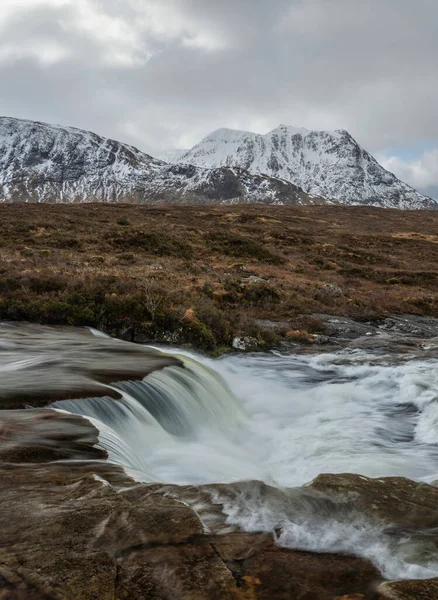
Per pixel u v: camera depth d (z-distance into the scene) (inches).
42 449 232.4
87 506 167.2
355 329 858.8
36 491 181.3
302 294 1072.8
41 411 294.8
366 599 121.3
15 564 132.6
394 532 159.6
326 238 2304.4
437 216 3988.7
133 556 138.0
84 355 480.4
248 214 2864.2
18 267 933.2
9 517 159.2
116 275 908.6
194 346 672.4
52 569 130.5
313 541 151.6
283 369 598.9
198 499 178.4
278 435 386.6
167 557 137.9
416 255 2079.2
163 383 396.2
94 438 253.4
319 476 203.5
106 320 693.3
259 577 131.0
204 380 449.4
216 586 126.0
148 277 965.2
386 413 441.4
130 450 273.6
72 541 144.6
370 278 1494.8
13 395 322.7
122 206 2881.4
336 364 617.9
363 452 341.1
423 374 548.4
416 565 139.7
